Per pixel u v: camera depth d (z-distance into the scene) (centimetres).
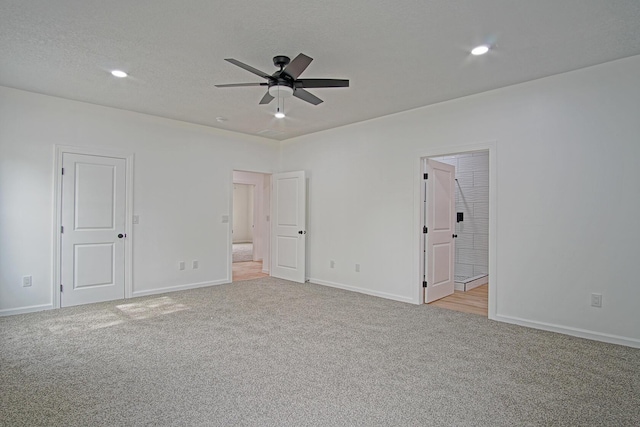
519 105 366
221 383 239
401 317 392
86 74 345
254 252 848
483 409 209
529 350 297
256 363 271
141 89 386
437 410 208
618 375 252
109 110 454
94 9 235
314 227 591
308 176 602
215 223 563
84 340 316
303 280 583
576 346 306
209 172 555
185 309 419
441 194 488
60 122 419
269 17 244
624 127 309
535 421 197
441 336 331
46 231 412
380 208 493
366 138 512
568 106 337
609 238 317
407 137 462
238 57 305
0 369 257
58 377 246
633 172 305
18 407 208
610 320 315
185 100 423
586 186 328
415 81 359
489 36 269
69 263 428
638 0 222
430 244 464
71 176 428
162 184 504
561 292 341
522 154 364
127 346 303
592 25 253
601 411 207
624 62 308
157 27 258
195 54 301
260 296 488
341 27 256
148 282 492
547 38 272
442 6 230
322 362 273
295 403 215
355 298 480
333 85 288
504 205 375
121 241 467
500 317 378
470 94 397
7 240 388
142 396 222
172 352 291
